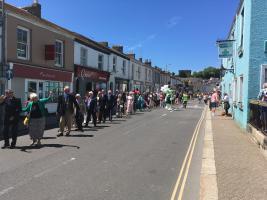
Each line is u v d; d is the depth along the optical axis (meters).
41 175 7.57
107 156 9.71
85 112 16.91
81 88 27.00
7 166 8.33
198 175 7.87
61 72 23.47
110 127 16.70
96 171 8.01
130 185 6.97
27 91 19.81
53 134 13.88
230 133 14.27
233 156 9.38
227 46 19.31
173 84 76.75
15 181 7.09
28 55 20.05
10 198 6.07
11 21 18.30
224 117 22.92
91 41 31.47
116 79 36.16
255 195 6.05
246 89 14.25
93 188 6.71
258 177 7.23
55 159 9.16
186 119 22.06
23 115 18.03
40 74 20.91
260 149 10.28
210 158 9.10
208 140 12.23
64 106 13.38
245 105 14.40
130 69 41.91
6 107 10.70
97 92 19.67
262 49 13.74
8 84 18.06
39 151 10.24
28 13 21.75
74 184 6.95
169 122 19.88
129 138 13.23
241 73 16.48
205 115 25.44
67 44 24.47
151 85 54.44
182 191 6.67
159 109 32.72
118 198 6.17
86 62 28.12
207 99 45.03
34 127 11.07
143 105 32.25
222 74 36.03
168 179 7.48
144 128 16.62
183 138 13.57
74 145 11.39
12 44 18.47
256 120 12.15
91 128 16.12
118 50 41.88
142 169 8.32
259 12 13.73
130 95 25.53
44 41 21.53
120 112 23.12
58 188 6.67
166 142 12.48
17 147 10.84
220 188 6.45
